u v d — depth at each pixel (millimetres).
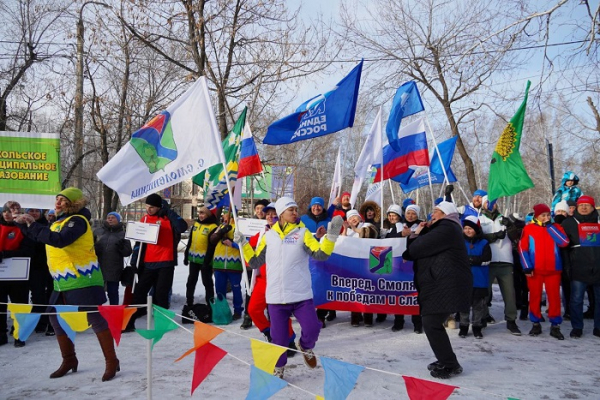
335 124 7832
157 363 5523
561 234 6777
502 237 7070
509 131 7887
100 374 5102
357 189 8438
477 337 6797
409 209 7512
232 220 8320
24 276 6344
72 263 4867
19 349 6246
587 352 6023
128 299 7852
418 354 5914
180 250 21984
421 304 5078
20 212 6449
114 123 14156
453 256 4941
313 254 4773
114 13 11789
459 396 4402
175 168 6008
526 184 7641
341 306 7273
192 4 11680
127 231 6980
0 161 6668
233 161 8312
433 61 12695
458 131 15781
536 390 4570
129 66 14211
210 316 7785
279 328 4879
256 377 3031
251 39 12586
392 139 8656
